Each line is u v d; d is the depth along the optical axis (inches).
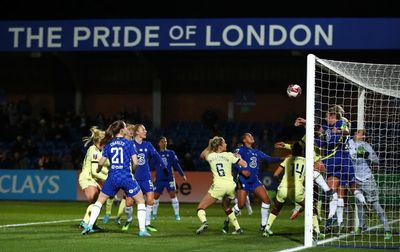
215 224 1384.1
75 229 1230.9
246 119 2854.3
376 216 1282.0
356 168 1218.0
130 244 990.4
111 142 1106.1
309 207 1000.9
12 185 2409.0
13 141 2726.4
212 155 1163.9
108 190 1111.6
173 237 1098.1
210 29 2353.6
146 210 1213.7
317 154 1219.9
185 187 2315.5
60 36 2418.8
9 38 2439.7
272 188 2299.5
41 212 1744.6
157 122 2869.1
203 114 2753.4
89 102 2955.2
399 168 1396.4
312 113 1009.5
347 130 1194.6
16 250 917.2
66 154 2628.0
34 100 2965.1
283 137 2461.9
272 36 2309.3
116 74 2930.6
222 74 2869.1
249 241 1048.2
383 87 1251.2
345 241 1085.1
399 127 1375.5
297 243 1031.6
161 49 2377.0
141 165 1224.2
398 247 1011.3
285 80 2819.9
